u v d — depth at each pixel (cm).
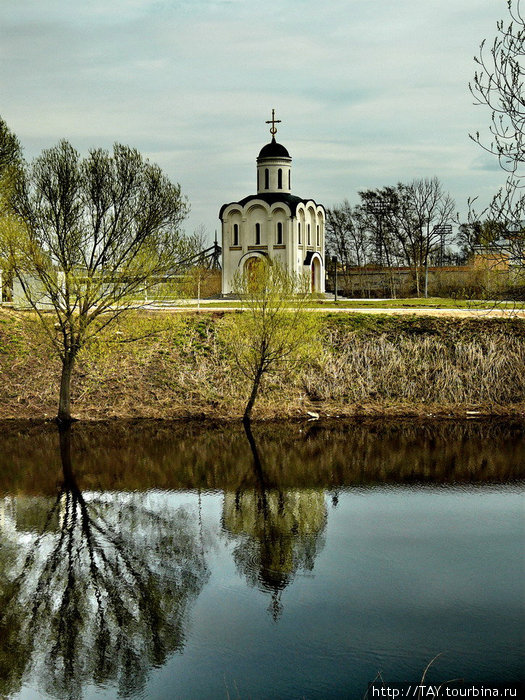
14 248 2809
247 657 1346
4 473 2495
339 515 2081
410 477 2452
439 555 1781
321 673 1297
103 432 3048
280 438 2975
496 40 1368
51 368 3562
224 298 6306
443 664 1310
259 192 6694
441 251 9569
